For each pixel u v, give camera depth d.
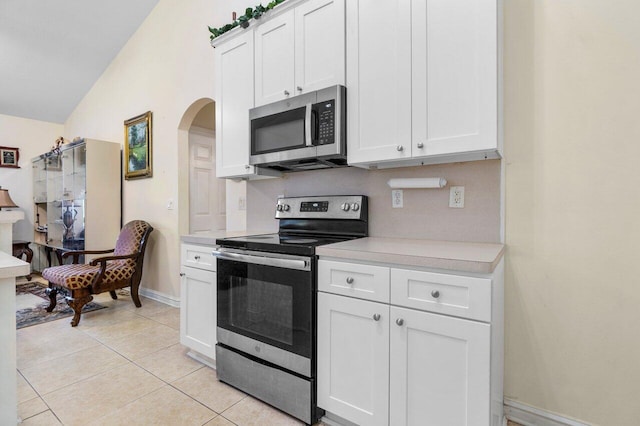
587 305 1.50
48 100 5.06
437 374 1.28
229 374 1.99
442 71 1.52
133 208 4.16
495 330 1.28
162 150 3.73
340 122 1.82
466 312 1.22
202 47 3.27
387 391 1.40
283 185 2.57
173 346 2.58
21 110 5.16
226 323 2.00
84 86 4.88
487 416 1.18
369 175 2.13
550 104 1.56
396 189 2.02
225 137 2.46
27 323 3.07
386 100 1.69
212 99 3.22
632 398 1.42
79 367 2.23
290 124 2.02
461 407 1.23
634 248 1.40
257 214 2.75
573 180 1.52
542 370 1.60
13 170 5.28
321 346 1.60
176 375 2.13
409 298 1.34
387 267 1.40
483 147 1.43
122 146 4.35
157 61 3.77
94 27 3.92
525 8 1.61
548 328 1.58
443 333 1.26
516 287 1.65
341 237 2.12
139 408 1.78
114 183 4.27
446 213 1.85
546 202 1.58
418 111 1.59
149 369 2.21
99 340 2.68
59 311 3.42
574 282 1.52
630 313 1.41
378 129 1.72
